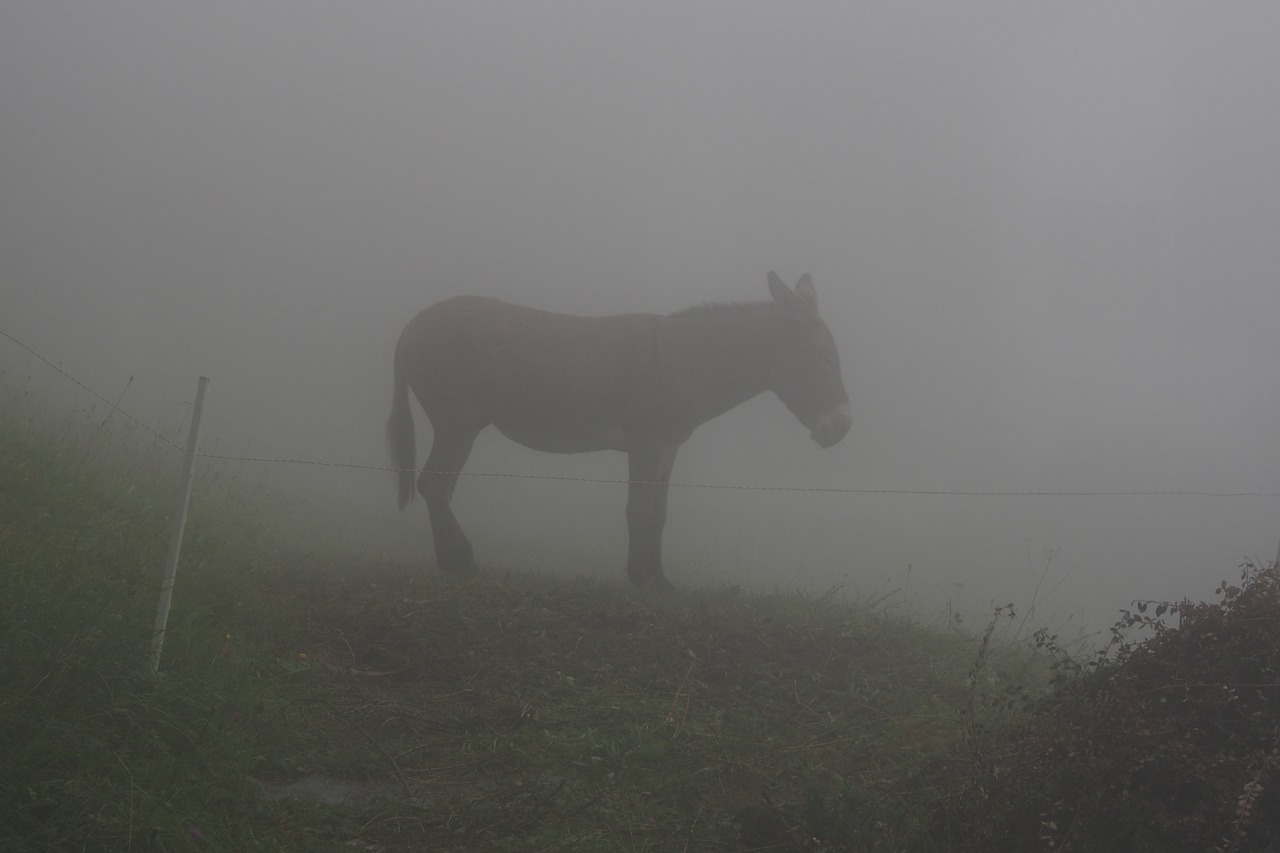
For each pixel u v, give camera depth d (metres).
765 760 4.59
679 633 6.35
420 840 3.78
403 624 6.06
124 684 4.10
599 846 3.75
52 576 4.79
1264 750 3.32
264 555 7.03
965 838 3.48
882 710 5.36
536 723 4.93
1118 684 3.81
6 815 3.21
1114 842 3.25
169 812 3.50
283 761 4.27
